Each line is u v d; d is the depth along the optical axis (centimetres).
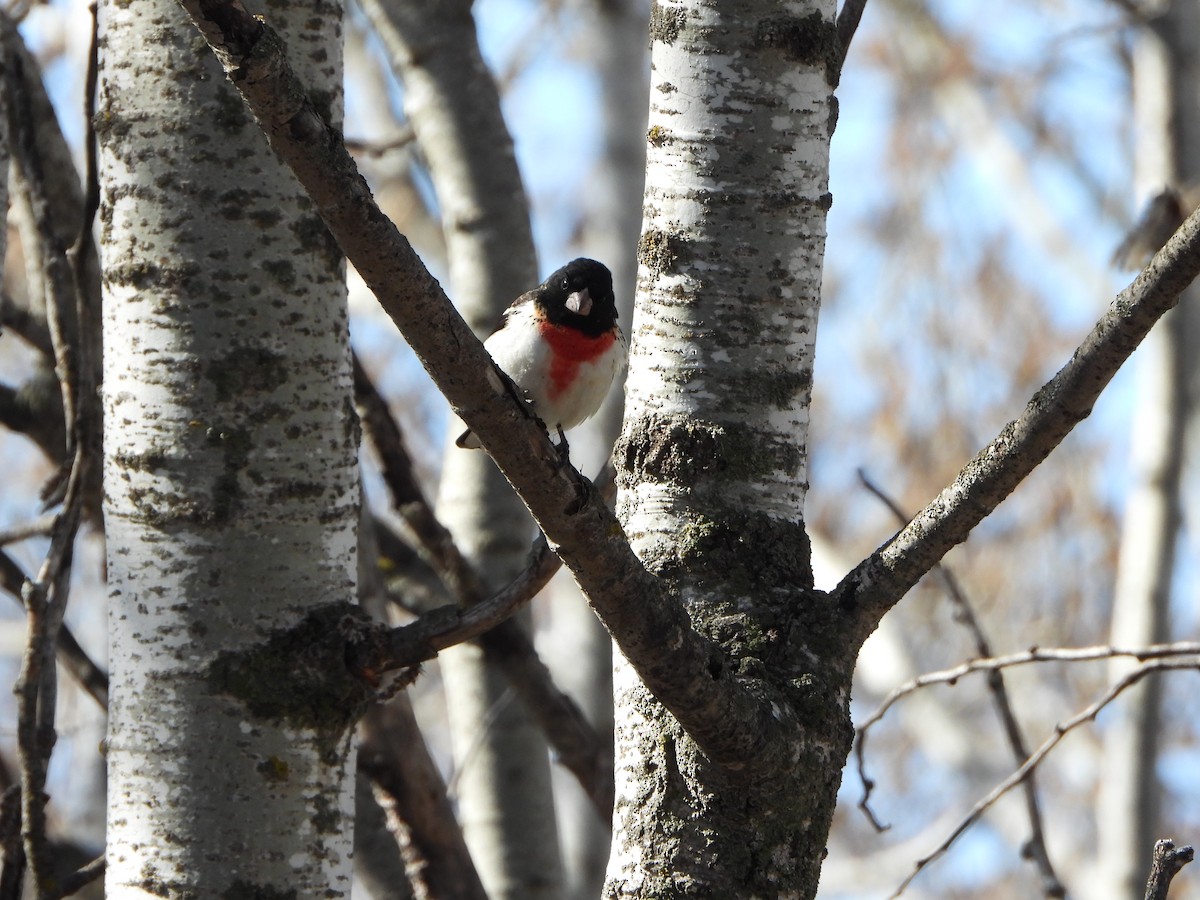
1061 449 2452
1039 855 807
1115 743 1505
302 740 601
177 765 592
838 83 639
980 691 2327
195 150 625
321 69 657
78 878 675
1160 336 1529
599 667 1473
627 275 1544
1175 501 1512
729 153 608
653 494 594
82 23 1360
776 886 549
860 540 2408
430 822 916
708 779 554
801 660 571
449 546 1023
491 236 1216
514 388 507
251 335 620
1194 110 1545
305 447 623
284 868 589
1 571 898
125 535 614
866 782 748
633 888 556
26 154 747
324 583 620
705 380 596
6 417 1037
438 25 1245
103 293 640
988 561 2403
